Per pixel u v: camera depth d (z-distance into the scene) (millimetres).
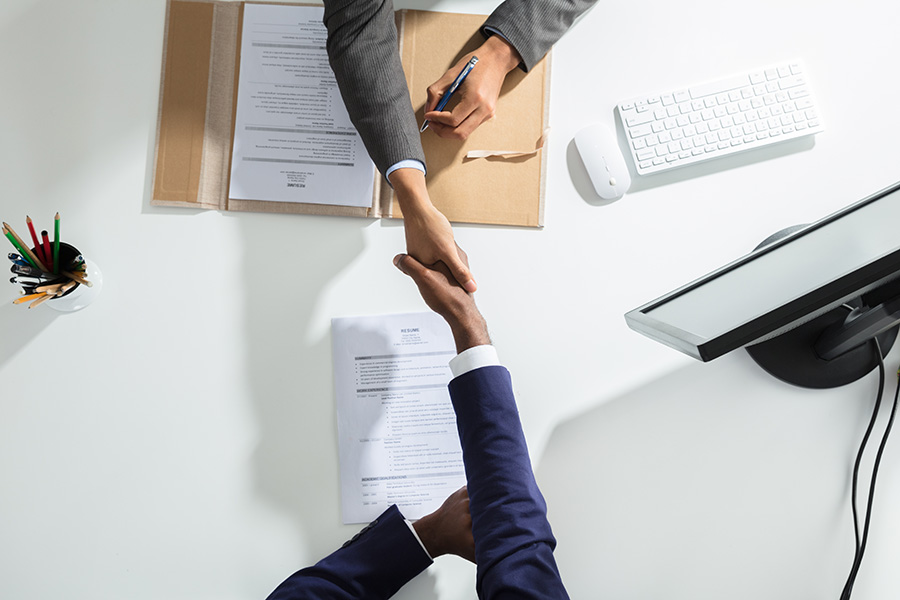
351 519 1009
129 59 1088
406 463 1019
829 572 1002
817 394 1029
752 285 759
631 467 1022
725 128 1062
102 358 1042
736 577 1003
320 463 1023
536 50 1054
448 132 1044
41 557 1008
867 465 1019
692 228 1067
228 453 1027
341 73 981
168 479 1022
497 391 834
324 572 926
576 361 1043
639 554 1008
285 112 1076
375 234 1063
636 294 1057
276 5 1087
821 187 1069
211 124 1074
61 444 1027
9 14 1088
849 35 1092
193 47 1084
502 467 803
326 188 1062
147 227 1065
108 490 1020
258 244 1062
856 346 976
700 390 1034
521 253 1062
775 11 1096
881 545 1004
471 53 1071
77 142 1078
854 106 1082
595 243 1065
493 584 753
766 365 1018
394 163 976
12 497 1018
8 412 1032
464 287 947
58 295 990
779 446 1023
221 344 1047
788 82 1068
